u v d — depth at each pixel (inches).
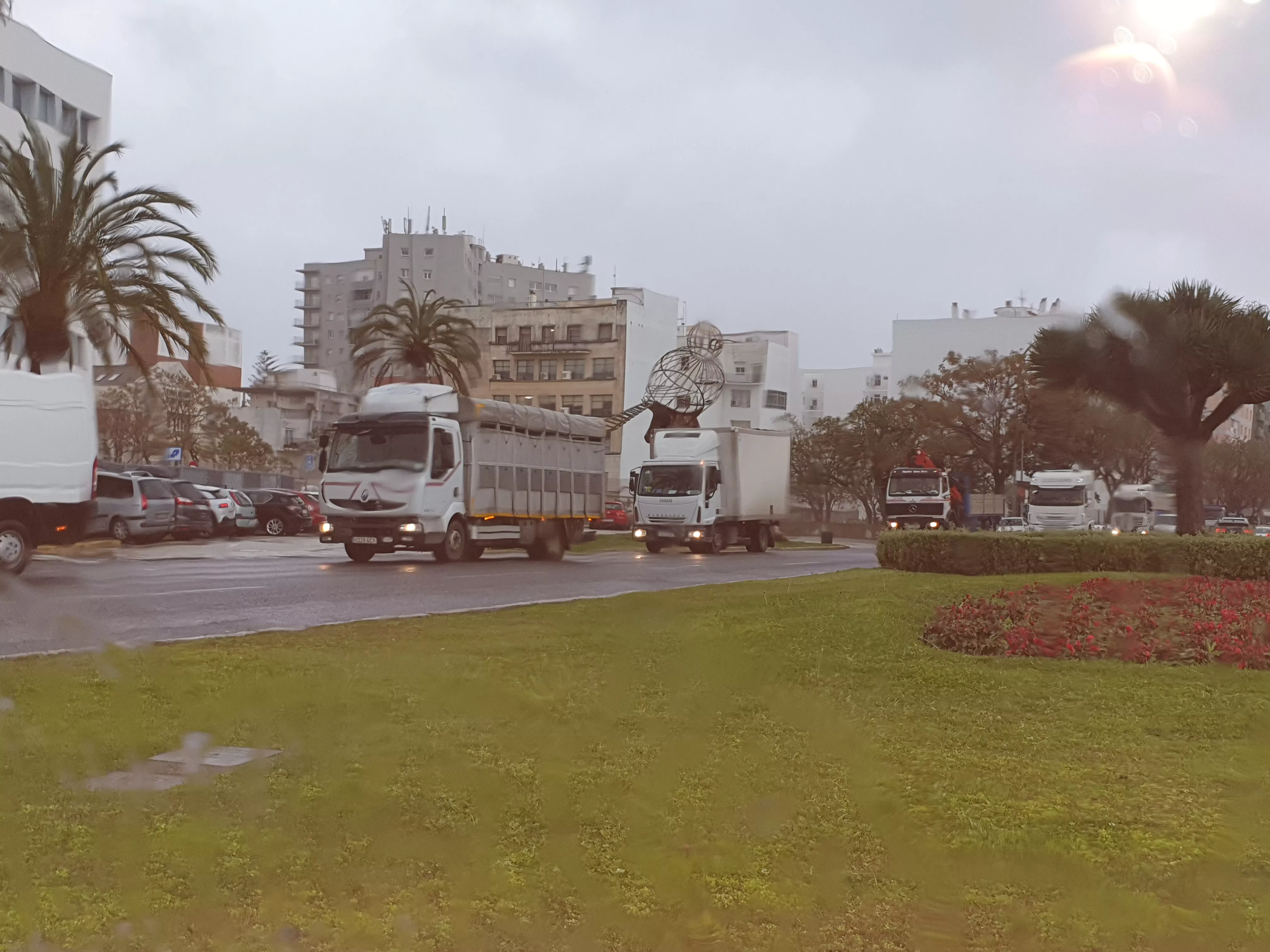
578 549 1481.3
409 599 619.5
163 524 1309.1
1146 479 2233.0
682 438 1475.1
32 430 759.1
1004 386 2509.8
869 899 163.8
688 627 446.3
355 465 1018.1
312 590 668.7
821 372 5319.9
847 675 346.9
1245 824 195.6
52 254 1118.4
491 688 310.5
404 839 185.5
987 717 286.2
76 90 1988.2
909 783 220.2
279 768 227.1
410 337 1893.5
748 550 1588.3
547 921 154.8
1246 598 516.1
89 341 1470.2
